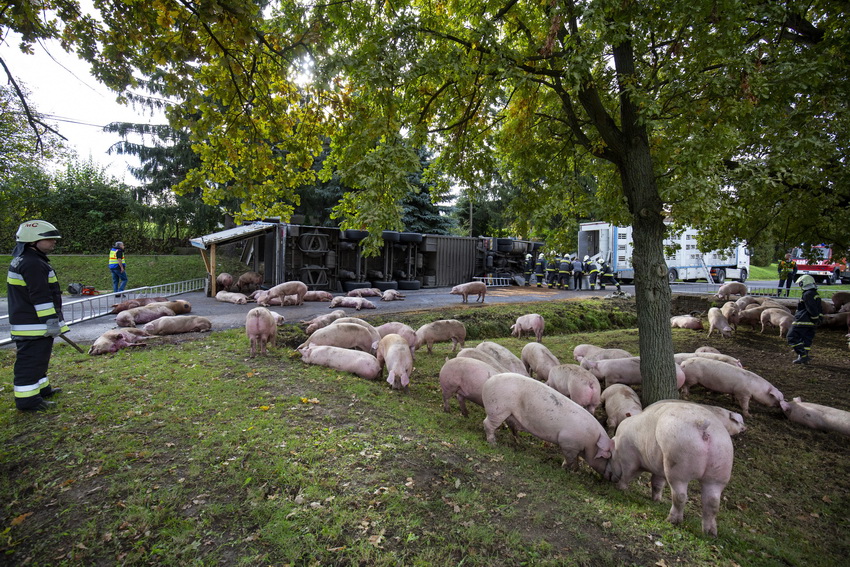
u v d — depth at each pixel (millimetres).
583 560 3086
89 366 6996
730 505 4742
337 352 7578
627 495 4566
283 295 14875
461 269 23719
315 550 2912
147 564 2805
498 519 3461
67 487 3553
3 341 8250
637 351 10945
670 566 3184
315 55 5555
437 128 8398
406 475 3908
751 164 6949
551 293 20453
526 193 9344
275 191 6746
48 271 5156
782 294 20250
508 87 8281
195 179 6055
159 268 22469
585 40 5867
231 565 2799
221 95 5801
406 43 6391
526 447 5645
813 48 7605
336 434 4668
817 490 5152
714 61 6023
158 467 3873
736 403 7684
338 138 6863
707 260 29031
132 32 5027
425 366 8961
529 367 8609
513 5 7082
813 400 7762
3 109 17297
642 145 6773
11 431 4473
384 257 20844
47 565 2777
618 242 26406
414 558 2900
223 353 8180
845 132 7793
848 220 8516
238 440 4387
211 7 4113
